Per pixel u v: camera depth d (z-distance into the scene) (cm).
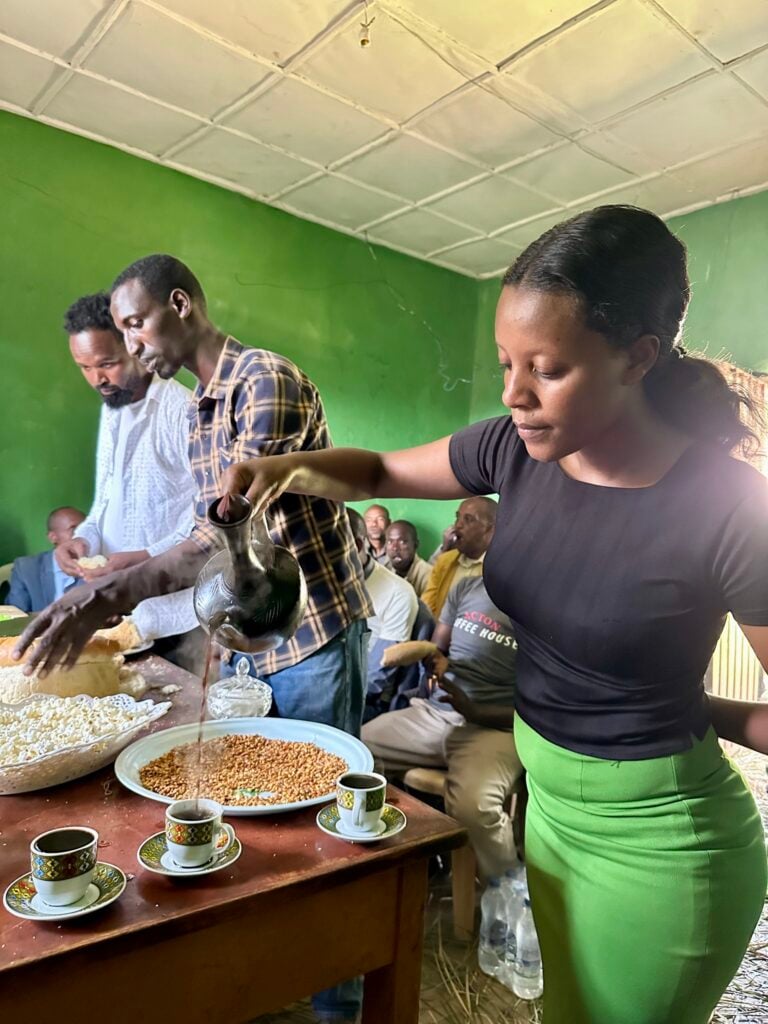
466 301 425
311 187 323
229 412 145
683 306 79
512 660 211
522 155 289
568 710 89
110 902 73
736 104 247
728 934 84
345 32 218
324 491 108
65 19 220
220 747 116
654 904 84
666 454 83
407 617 245
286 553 98
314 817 96
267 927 82
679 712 84
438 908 201
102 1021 72
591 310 70
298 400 142
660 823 84
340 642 145
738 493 77
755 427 90
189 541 121
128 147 294
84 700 119
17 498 276
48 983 67
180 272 148
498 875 185
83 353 256
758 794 268
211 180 318
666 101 248
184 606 181
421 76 239
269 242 339
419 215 349
